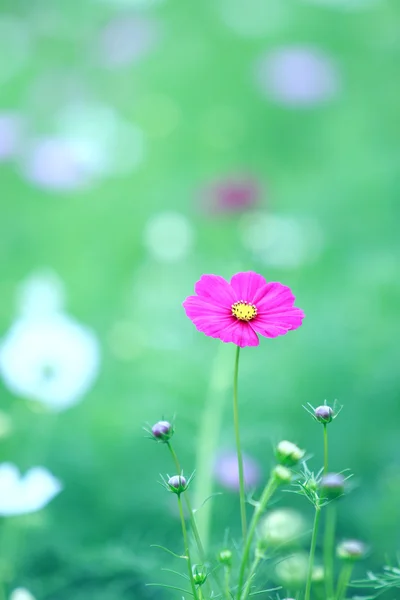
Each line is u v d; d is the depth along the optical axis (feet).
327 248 9.88
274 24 14.79
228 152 12.50
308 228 10.16
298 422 7.54
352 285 9.06
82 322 9.06
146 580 6.16
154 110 12.44
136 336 8.23
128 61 13.21
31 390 6.52
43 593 6.13
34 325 6.64
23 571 6.20
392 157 11.23
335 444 7.27
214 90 13.46
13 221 10.68
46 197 11.05
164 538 6.56
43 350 6.57
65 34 14.01
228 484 6.56
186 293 9.41
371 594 6.09
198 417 6.77
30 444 6.86
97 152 11.07
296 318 5.08
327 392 7.80
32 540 6.29
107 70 13.24
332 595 5.40
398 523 6.40
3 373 6.53
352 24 14.97
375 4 15.15
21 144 11.32
